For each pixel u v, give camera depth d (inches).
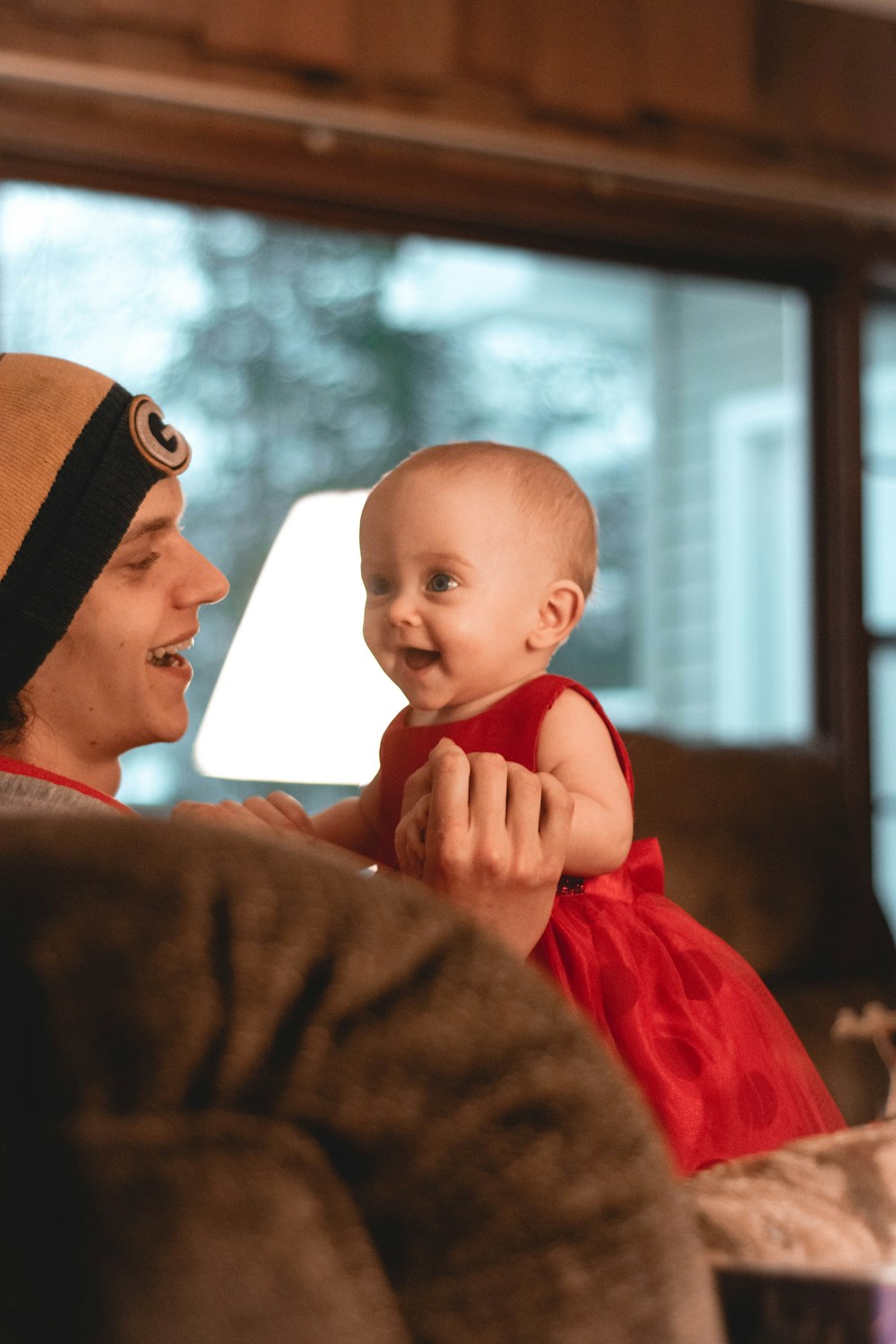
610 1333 12.8
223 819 40.5
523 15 134.9
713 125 142.9
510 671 44.3
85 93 119.5
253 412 211.8
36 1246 11.6
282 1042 12.2
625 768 43.6
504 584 43.4
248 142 125.0
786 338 225.3
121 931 11.9
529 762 41.7
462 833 31.5
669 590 247.0
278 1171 11.9
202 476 207.3
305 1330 11.6
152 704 40.9
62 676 39.3
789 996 91.8
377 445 224.7
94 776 41.8
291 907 12.5
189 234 201.9
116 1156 11.5
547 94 135.4
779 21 146.4
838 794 102.1
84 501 38.0
